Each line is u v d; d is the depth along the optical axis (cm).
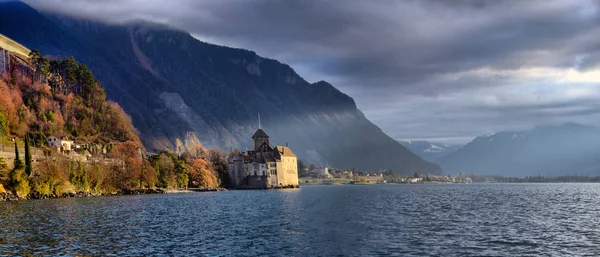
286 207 16300
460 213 14138
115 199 19575
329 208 16012
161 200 19438
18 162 19462
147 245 8469
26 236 9056
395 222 11775
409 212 14512
